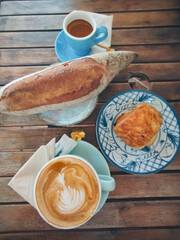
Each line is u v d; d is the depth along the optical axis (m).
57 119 0.67
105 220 0.66
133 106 0.69
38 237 0.66
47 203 0.54
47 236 0.66
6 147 0.70
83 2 0.78
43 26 0.77
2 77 0.74
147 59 0.75
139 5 0.78
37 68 0.74
